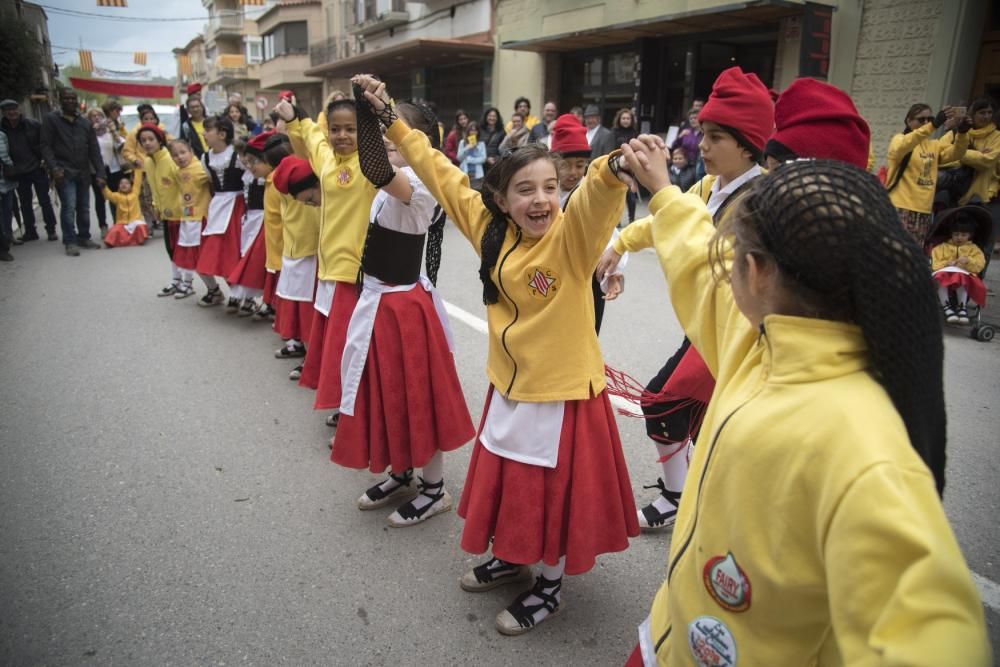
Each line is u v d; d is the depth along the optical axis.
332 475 3.36
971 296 5.45
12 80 17.70
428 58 18.05
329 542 2.83
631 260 7.95
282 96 3.71
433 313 2.84
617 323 5.57
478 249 2.19
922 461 0.86
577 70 14.53
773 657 1.03
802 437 0.94
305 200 3.60
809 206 0.93
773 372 1.02
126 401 4.20
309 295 4.42
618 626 2.38
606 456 2.24
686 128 9.62
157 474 3.35
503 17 15.77
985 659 0.75
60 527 2.91
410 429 2.80
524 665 2.20
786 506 0.95
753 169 2.43
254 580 2.59
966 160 6.86
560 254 2.00
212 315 6.00
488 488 2.23
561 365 2.09
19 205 10.56
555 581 2.36
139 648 2.25
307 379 3.62
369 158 2.36
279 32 32.72
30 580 2.58
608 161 1.74
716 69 12.00
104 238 9.37
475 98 17.81
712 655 1.11
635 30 11.77
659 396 2.57
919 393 0.91
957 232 5.46
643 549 2.79
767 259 1.00
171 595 2.50
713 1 10.47
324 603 2.47
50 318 5.90
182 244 6.27
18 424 3.88
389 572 2.64
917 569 0.77
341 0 26.69
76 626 2.35
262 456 3.54
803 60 9.38
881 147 9.34
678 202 1.49
